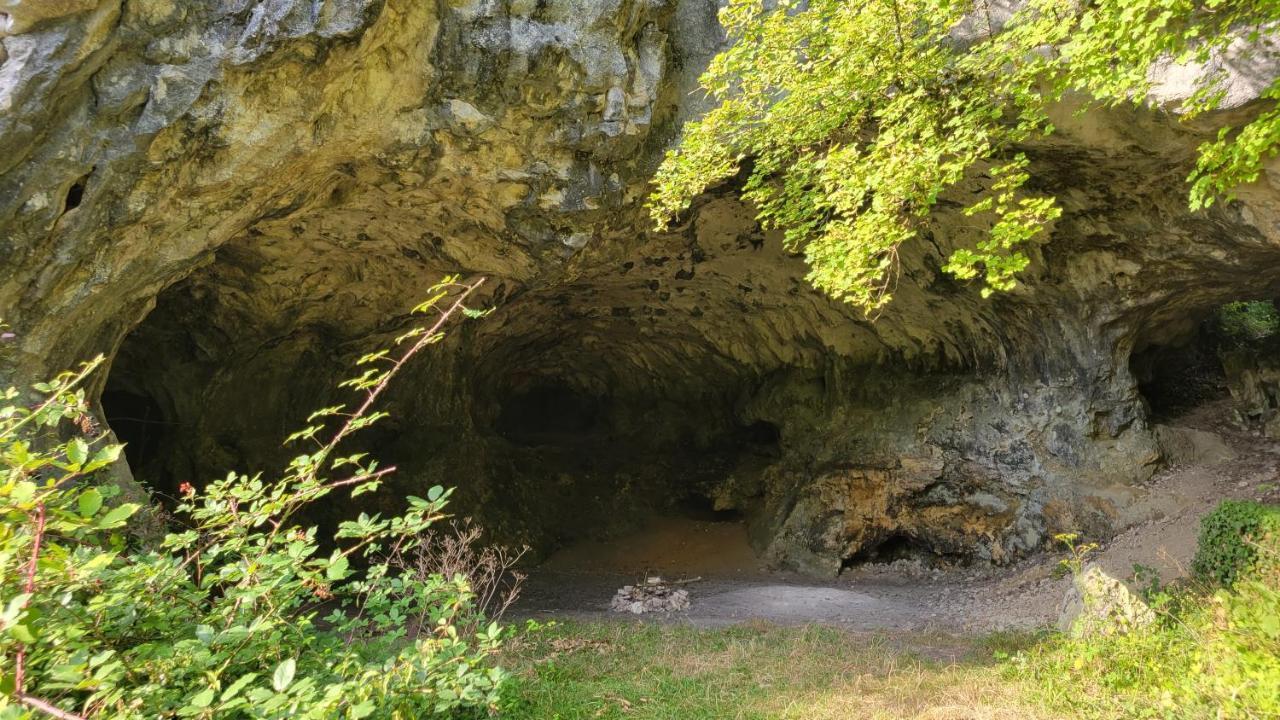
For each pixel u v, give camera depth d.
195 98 6.83
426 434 15.93
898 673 7.30
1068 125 8.95
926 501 14.87
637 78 9.15
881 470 15.41
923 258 12.89
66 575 2.90
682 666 7.69
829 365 16.81
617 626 9.96
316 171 8.48
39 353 6.95
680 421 20.38
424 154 8.84
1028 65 6.96
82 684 2.62
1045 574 12.06
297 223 10.20
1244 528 8.03
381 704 3.55
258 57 6.88
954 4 7.05
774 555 16.44
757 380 18.48
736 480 18.89
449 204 9.98
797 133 8.45
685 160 8.49
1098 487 12.45
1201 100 6.90
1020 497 13.52
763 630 9.80
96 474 6.89
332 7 6.94
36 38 5.92
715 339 18.00
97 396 7.90
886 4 7.23
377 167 8.91
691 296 16.34
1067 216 10.91
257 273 11.05
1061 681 6.01
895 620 11.11
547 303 15.89
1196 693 4.62
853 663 7.81
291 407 13.66
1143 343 13.16
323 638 4.37
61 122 6.38
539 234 10.21
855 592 13.52
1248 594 5.95
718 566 16.75
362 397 14.83
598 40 8.61
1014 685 6.51
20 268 6.61
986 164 10.13
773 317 16.58
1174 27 7.01
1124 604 6.98
